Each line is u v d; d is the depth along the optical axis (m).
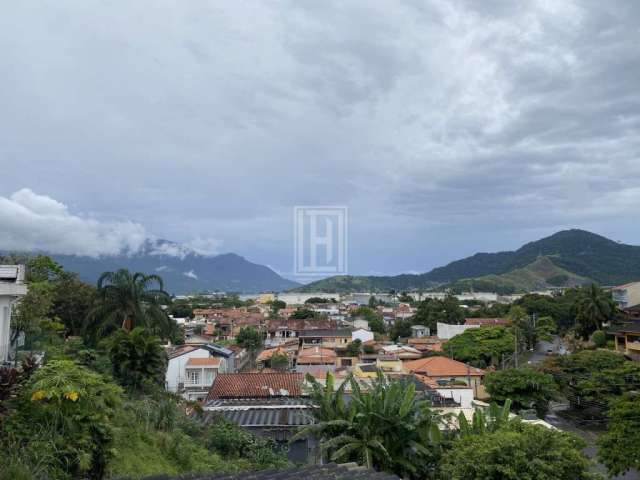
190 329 76.00
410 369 39.84
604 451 21.31
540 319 72.88
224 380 27.00
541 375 34.81
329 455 13.25
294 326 78.50
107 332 26.23
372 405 12.98
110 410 9.76
